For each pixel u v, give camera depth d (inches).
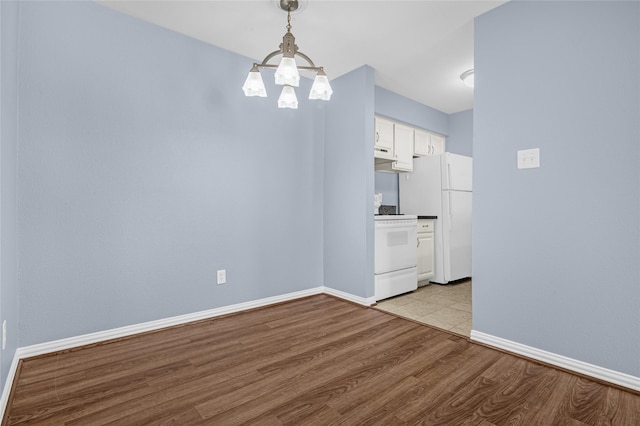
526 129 74.0
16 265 68.7
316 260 129.6
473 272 83.7
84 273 78.9
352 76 119.0
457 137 173.0
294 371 67.4
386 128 144.3
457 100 153.6
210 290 100.6
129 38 85.4
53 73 74.5
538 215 72.1
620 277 61.6
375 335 87.3
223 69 103.3
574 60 66.9
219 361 71.9
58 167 75.2
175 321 93.4
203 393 59.1
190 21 88.4
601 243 63.7
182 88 94.7
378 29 91.7
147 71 88.3
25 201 71.1
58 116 75.2
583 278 66.0
